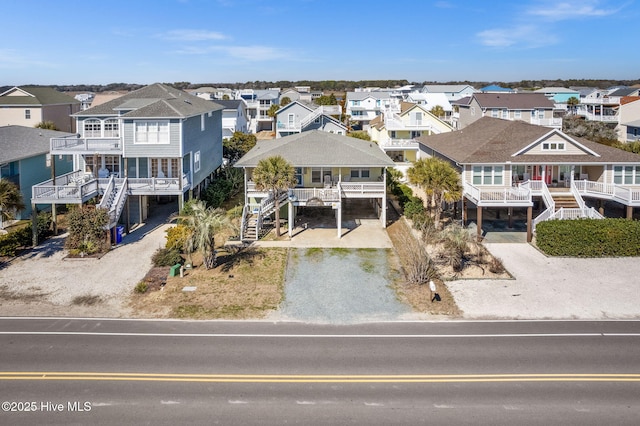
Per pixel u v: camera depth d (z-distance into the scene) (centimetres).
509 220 3575
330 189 3331
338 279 2606
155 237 3303
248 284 2530
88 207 3083
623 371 1659
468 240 2866
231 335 1956
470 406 1457
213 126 4747
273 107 10906
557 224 2928
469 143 3828
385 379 1608
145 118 3434
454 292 2430
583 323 2070
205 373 1644
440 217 3784
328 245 3158
